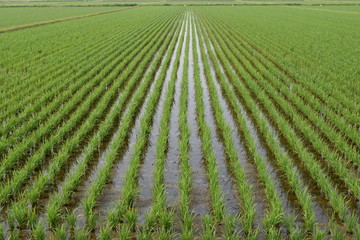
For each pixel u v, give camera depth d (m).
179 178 7.80
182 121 10.64
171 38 31.42
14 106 11.70
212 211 6.55
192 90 15.23
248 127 10.96
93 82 15.38
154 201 6.69
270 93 14.04
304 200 6.68
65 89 14.67
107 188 7.50
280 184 7.63
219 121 10.89
